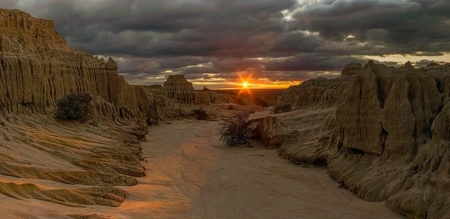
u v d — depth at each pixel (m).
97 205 17.92
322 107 53.62
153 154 38.75
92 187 20.48
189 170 31.02
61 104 40.81
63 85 47.06
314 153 30.70
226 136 44.16
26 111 37.66
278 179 27.33
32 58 41.12
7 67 36.31
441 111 20.53
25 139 27.44
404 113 21.84
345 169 24.84
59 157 26.75
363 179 22.05
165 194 22.88
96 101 49.78
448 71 26.22
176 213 19.28
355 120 24.73
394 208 18.20
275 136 39.75
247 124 45.28
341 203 21.16
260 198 23.17
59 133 35.81
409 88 22.69
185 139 50.38
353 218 18.86
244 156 37.09
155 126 67.19
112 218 15.91
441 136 19.78
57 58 49.44
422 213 16.81
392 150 21.98
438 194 17.08
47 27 54.06
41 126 35.81
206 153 39.34
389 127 22.34
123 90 61.66
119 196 19.95
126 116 56.91
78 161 26.45
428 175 18.14
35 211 14.27
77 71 53.38
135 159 31.62
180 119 80.69
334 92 52.84
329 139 30.91
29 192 16.44
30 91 38.78
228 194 24.09
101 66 58.72
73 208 16.33
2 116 33.06
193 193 23.91
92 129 41.28
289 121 43.62
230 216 20.00
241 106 117.75
